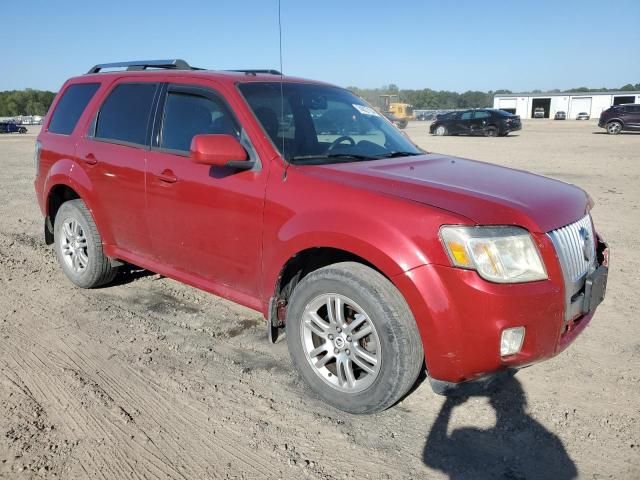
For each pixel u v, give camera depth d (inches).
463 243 106.3
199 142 129.7
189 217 153.5
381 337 114.6
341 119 163.8
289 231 127.0
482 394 134.5
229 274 148.3
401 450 114.0
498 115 1169.4
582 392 135.0
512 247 108.7
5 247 266.5
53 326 172.1
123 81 185.3
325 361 127.9
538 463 110.0
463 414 126.5
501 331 105.5
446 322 107.1
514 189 126.4
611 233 286.2
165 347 158.6
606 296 197.0
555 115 2684.5
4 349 156.1
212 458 111.1
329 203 122.3
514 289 106.3
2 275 221.5
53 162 203.5
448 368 109.4
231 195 141.0
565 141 967.0
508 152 741.3
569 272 116.8
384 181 123.5
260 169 137.5
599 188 425.7
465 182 127.5
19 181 507.2
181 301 194.1
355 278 117.3
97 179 183.5
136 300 194.7
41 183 211.5
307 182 128.3
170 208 158.7
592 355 153.6
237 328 172.2
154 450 113.3
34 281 214.7
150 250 172.2
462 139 1079.0
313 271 127.4
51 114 214.8
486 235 107.1
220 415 125.6
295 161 137.9
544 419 124.3
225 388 137.1
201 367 147.3
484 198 115.1
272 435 118.6
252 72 171.3
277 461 110.4
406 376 114.2
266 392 135.5
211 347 158.9
